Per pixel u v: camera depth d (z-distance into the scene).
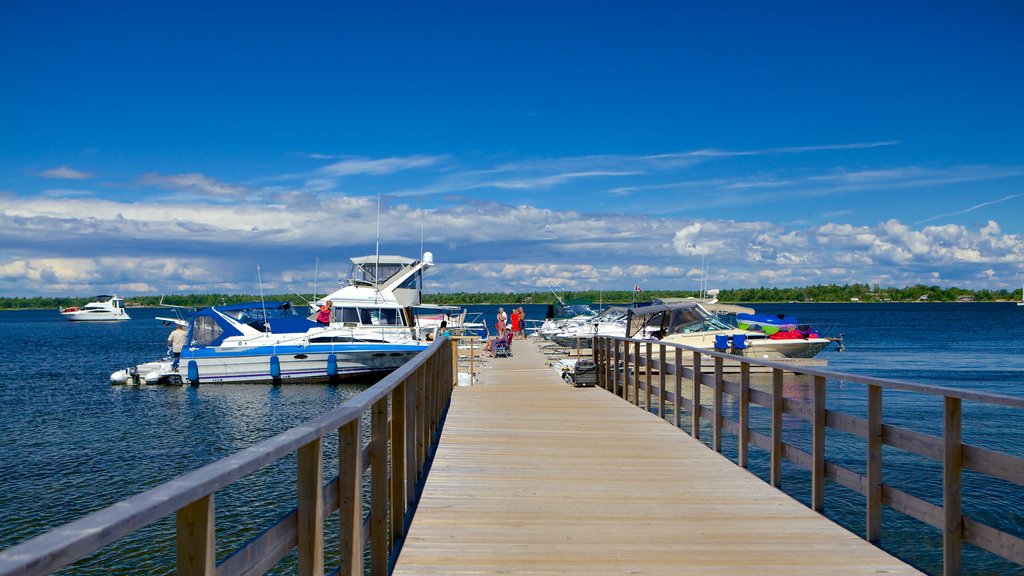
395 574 4.58
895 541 8.05
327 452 12.86
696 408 9.17
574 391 14.20
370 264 27.95
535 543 5.16
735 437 13.49
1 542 9.20
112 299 124.44
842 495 9.65
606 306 37.31
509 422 10.26
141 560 7.98
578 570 4.64
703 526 5.56
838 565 4.72
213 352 24.42
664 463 7.68
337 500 3.70
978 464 4.19
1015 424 14.50
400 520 5.26
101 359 38.28
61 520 10.00
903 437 4.89
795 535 5.35
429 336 26.42
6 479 12.03
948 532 4.35
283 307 27.02
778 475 6.74
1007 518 8.76
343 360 24.52
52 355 41.44
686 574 4.57
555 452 8.21
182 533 2.18
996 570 7.26
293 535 3.04
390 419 5.82
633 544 5.14
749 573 4.58
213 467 2.30
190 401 21.31
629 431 9.54
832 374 5.63
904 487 10.11
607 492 6.54
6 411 19.62
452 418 10.64
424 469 7.37
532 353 26.50
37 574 1.46
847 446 12.57
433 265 28.62
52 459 13.49
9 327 95.69
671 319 24.77
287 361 24.41
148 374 24.47
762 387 22.00
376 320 26.77
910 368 29.14
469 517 5.79
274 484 10.64
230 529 9.01
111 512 1.78
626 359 12.95
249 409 19.83
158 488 2.03
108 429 16.78
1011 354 36.16
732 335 24.25
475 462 7.71
